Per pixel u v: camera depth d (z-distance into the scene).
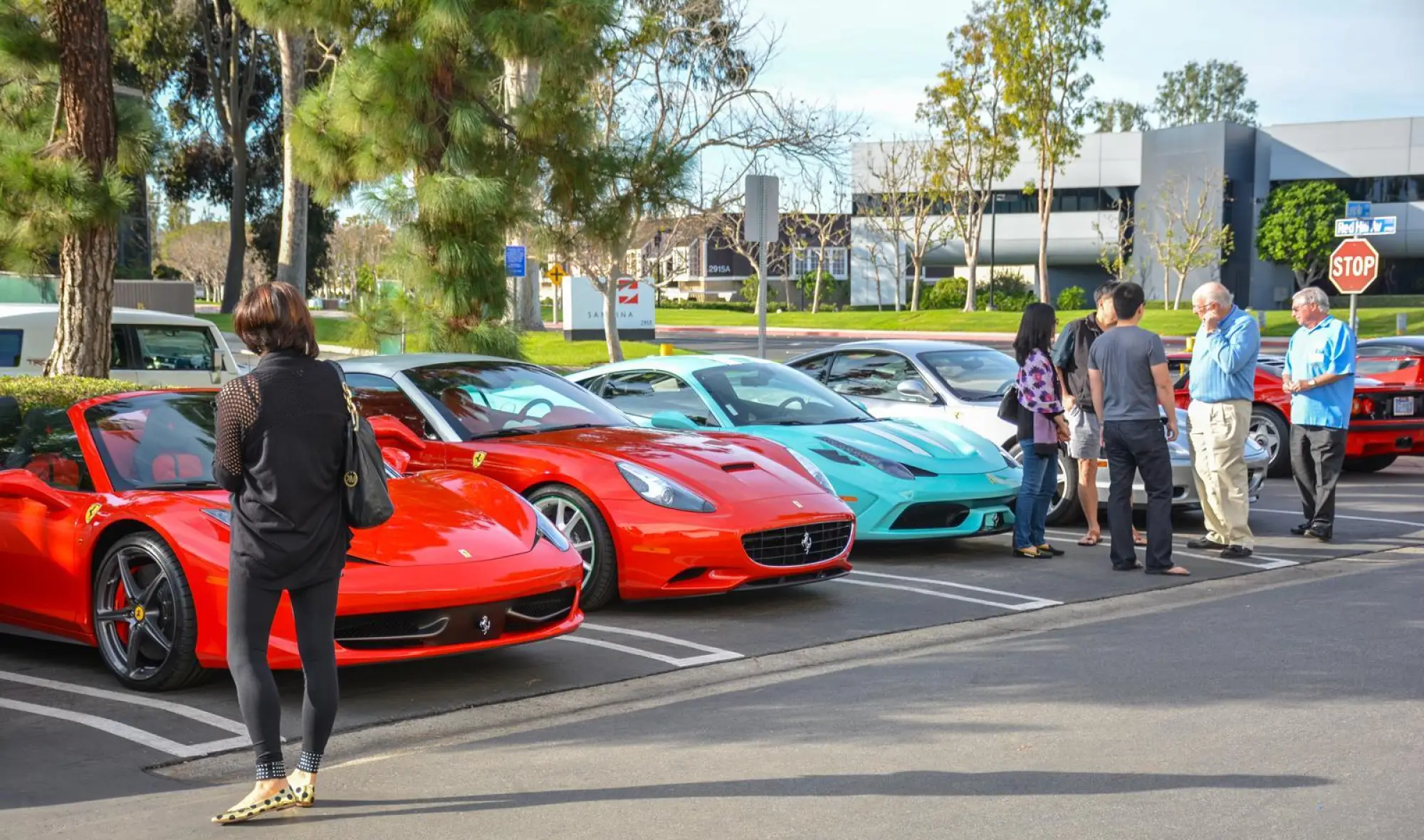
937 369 10.59
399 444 6.92
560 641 6.36
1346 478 13.23
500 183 12.09
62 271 11.48
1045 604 7.21
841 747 4.51
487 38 12.34
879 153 67.81
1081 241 67.38
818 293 67.06
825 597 7.43
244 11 12.90
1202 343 8.73
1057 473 9.38
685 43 23.94
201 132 48.19
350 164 12.99
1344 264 15.36
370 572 5.12
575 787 4.13
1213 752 4.37
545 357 27.39
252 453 3.88
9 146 10.59
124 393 6.34
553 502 7.07
